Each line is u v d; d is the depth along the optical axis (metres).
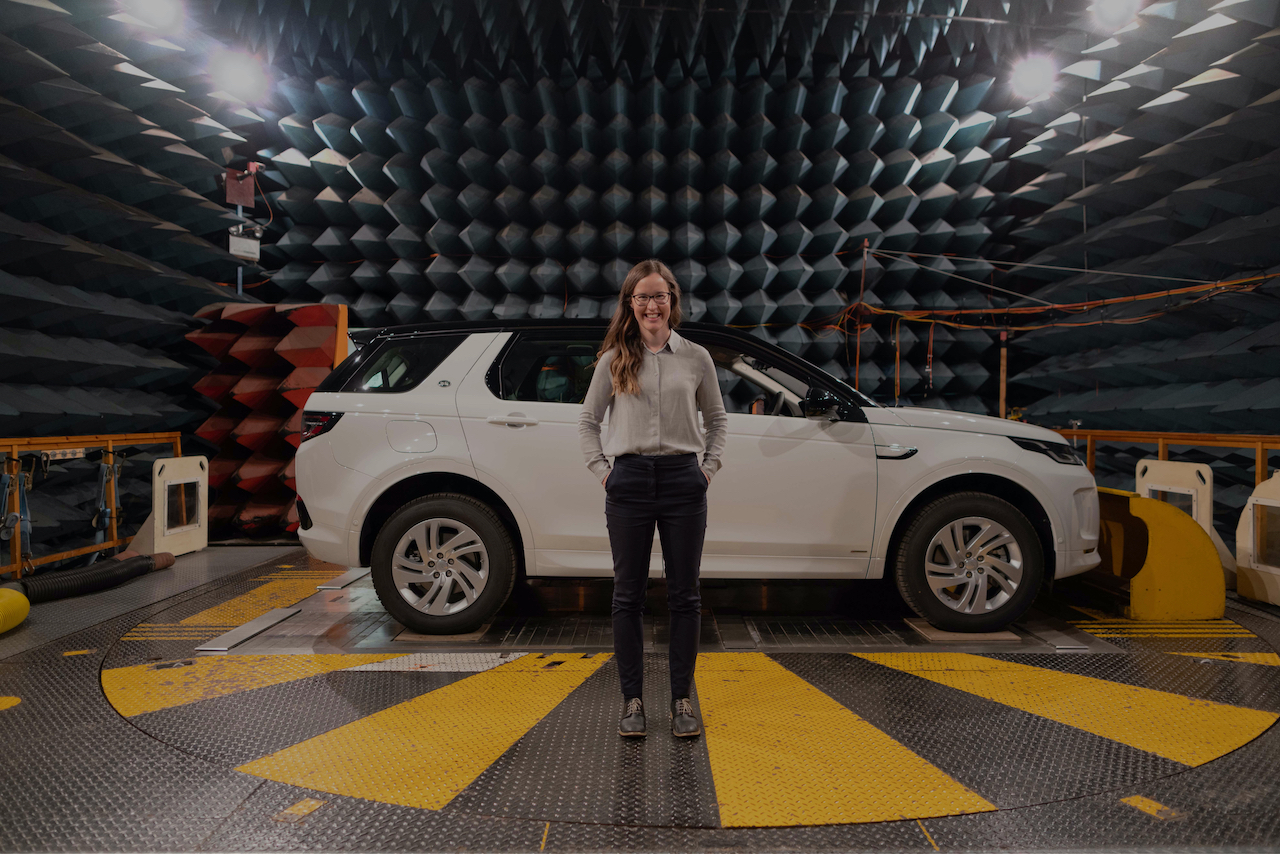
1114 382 5.31
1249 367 4.18
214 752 1.64
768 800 1.41
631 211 5.68
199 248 5.09
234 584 3.39
